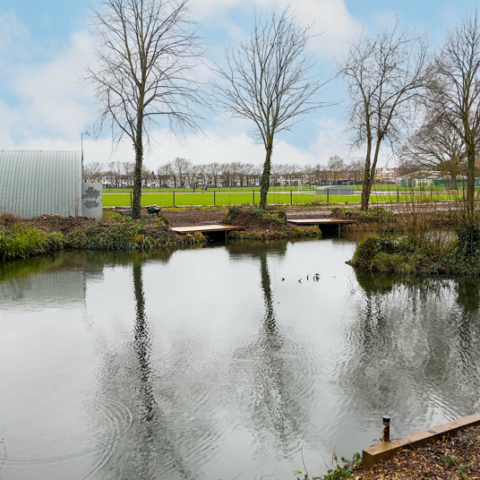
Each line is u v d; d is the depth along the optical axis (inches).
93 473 158.4
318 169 3823.8
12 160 887.1
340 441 174.1
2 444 175.6
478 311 337.1
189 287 418.9
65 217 800.3
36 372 239.1
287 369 239.1
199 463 163.0
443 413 192.5
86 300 375.9
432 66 834.2
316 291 401.7
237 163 3976.4
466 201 470.3
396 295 386.0
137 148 792.3
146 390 217.5
